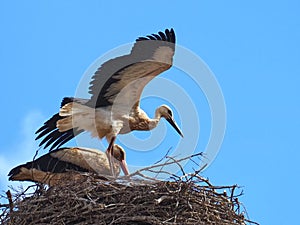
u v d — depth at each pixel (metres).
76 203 15.27
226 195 15.70
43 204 15.41
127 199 15.25
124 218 14.92
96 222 14.94
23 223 15.25
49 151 18.44
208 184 15.66
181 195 15.30
